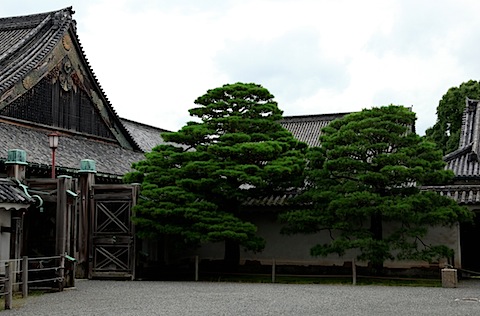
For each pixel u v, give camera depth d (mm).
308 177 23203
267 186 22859
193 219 21062
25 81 25859
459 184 25906
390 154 20828
